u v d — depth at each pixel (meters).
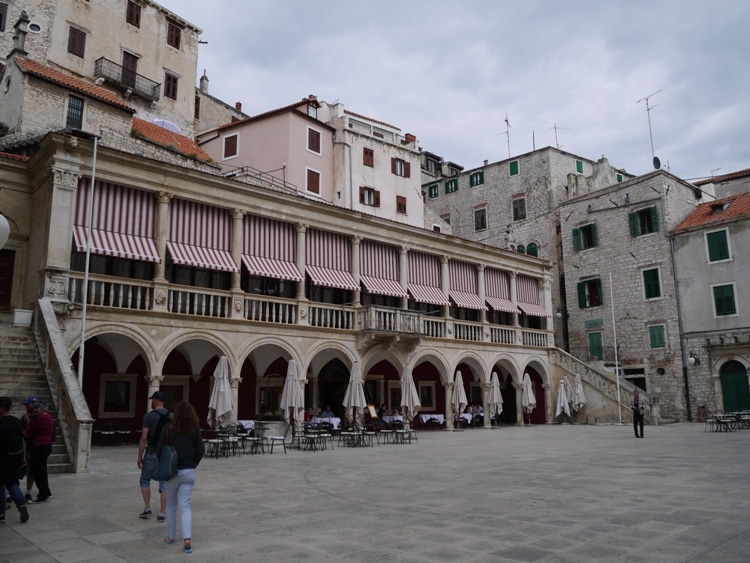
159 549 8.12
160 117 37.94
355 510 10.69
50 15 32.94
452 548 8.06
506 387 41.69
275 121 37.00
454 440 26.47
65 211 20.50
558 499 11.58
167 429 8.55
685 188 43.50
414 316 30.45
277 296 28.00
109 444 23.70
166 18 39.34
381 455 20.27
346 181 39.38
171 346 22.41
